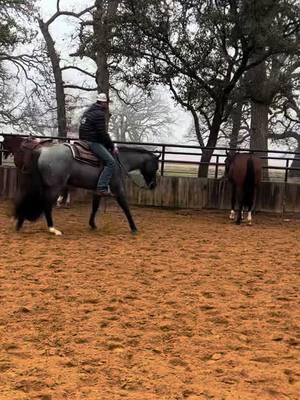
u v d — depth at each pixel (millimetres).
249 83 19156
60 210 14477
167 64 17984
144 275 7320
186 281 7059
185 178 15898
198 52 17094
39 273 7188
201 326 5270
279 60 23094
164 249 9305
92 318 5398
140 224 12578
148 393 3699
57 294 6234
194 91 17875
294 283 7148
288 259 8867
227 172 14234
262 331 5148
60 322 5250
